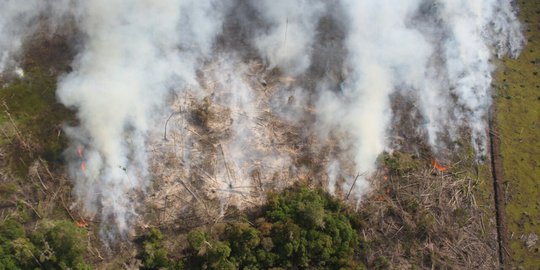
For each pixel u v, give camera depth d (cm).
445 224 3231
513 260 3175
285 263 2883
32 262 2716
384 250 3111
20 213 3019
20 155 3203
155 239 2964
